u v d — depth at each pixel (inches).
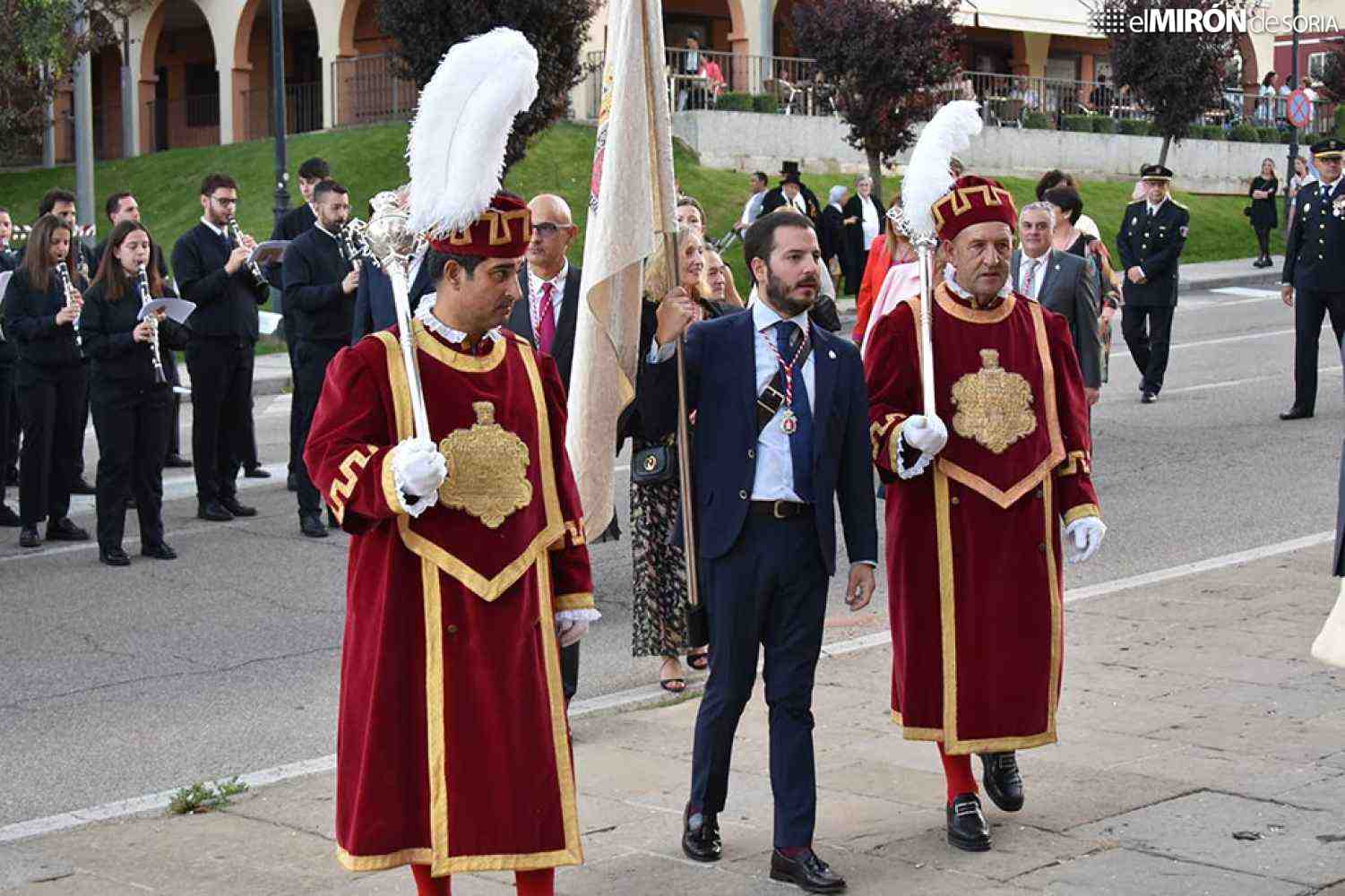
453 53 171.5
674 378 210.4
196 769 273.1
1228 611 342.0
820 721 279.3
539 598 178.2
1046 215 399.2
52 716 303.1
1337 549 191.3
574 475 214.5
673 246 217.5
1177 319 927.0
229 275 464.1
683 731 279.4
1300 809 227.5
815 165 1251.2
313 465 173.8
